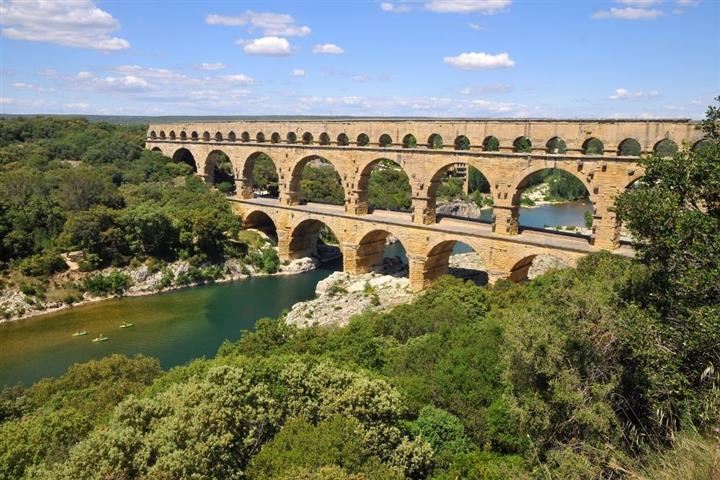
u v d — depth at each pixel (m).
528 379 32.56
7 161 131.00
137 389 43.09
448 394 37.34
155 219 100.06
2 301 83.31
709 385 22.05
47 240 96.25
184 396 31.09
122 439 26.77
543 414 30.00
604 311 30.77
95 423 34.88
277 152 106.94
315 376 34.94
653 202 27.89
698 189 27.55
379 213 95.56
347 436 29.11
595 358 30.28
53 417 35.44
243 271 104.25
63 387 48.28
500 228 76.75
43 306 84.88
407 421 35.12
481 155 77.12
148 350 70.69
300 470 25.47
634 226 28.73
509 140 74.75
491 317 53.62
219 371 33.41
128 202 111.62
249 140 116.06
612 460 22.02
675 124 61.12
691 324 23.41
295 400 34.06
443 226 83.12
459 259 104.00
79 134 158.25
